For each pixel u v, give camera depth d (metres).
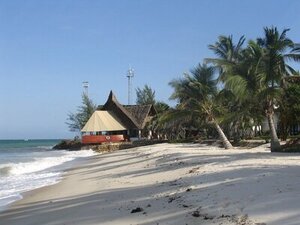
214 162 21.86
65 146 83.06
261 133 57.84
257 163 19.62
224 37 49.66
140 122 78.25
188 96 43.09
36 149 89.75
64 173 29.08
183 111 44.28
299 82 32.88
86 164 36.59
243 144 43.78
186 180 16.38
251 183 12.86
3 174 29.41
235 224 8.80
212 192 12.50
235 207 10.11
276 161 20.66
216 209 10.35
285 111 33.34
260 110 33.38
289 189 11.15
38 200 16.89
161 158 30.70
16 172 30.83
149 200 13.40
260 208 9.56
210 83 43.03
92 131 76.12
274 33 32.94
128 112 81.06
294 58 31.91
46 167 34.94
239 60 47.25
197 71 43.06
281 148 30.77
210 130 63.25
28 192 19.70
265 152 29.89
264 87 32.22
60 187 20.72
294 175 14.05
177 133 70.00
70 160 44.50
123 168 27.62
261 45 33.84
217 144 47.94
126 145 68.12
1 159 47.19
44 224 12.16
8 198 18.16
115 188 17.66
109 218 11.63
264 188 11.72
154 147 51.94
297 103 32.66
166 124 66.62
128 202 13.66
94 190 17.91
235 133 51.69
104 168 30.03
